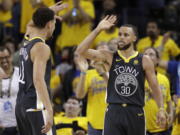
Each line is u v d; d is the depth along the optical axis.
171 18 24.88
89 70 16.61
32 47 12.20
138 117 13.32
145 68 13.37
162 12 25.28
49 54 12.16
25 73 12.31
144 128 13.47
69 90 19.50
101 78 16.34
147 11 25.50
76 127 16.84
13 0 24.48
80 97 16.53
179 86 19.34
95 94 16.33
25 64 12.31
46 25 12.41
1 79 15.31
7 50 15.62
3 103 15.16
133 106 13.30
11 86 15.24
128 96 13.30
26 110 12.19
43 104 11.89
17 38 23.41
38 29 12.42
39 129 12.11
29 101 12.20
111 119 13.36
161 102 13.47
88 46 13.23
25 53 12.34
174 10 25.03
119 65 13.44
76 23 22.36
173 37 23.53
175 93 19.08
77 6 22.30
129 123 13.30
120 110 13.31
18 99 12.44
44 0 22.47
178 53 21.75
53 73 21.42
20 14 23.64
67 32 22.44
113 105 13.40
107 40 21.02
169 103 16.61
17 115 12.43
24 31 23.22
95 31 13.23
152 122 16.00
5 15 23.70
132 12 24.91
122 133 13.41
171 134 16.12
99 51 13.52
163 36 21.34
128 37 13.46
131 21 24.70
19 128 12.58
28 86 12.25
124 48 13.47
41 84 11.85
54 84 19.92
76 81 19.45
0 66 15.49
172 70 19.67
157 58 16.34
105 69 14.73
